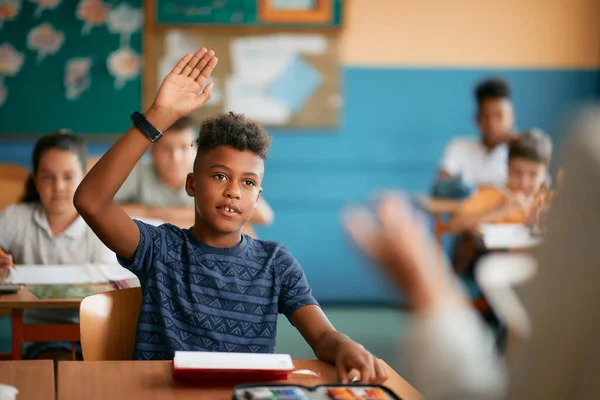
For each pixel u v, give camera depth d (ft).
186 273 5.32
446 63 16.99
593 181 1.95
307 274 17.08
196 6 16.31
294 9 16.57
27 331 7.46
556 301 1.99
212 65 4.89
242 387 3.80
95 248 9.00
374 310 16.55
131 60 16.24
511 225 12.67
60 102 16.14
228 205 5.23
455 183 16.01
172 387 4.10
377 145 16.97
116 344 5.62
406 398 4.00
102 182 4.82
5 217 9.00
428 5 16.87
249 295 5.34
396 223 2.11
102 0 16.10
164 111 4.76
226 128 5.26
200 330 5.20
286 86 16.69
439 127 17.07
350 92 16.85
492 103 15.84
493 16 17.02
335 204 17.02
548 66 17.20
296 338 13.84
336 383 4.06
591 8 17.19
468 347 2.15
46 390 3.99
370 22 16.78
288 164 16.83
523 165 13.12
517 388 2.09
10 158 16.08
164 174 11.82
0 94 15.97
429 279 2.13
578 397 2.03
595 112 2.06
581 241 1.96
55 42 16.03
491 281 2.20
